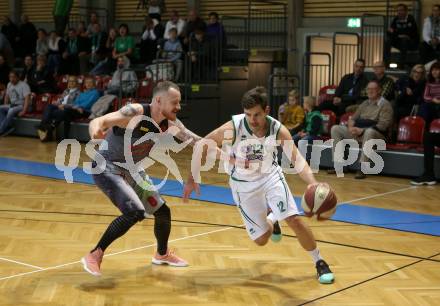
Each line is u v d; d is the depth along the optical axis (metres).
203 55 18.28
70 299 5.75
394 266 6.83
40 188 11.23
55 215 9.11
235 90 19.09
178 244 7.64
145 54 20.09
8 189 11.09
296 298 5.82
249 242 7.76
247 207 6.20
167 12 22.44
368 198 10.69
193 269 6.68
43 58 20.19
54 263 6.83
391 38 16.25
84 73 21.30
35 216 9.04
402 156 12.66
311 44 19.28
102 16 23.75
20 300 5.71
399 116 13.64
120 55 19.33
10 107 19.28
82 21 22.66
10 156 15.10
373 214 9.45
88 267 6.14
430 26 15.62
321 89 15.73
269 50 19.81
